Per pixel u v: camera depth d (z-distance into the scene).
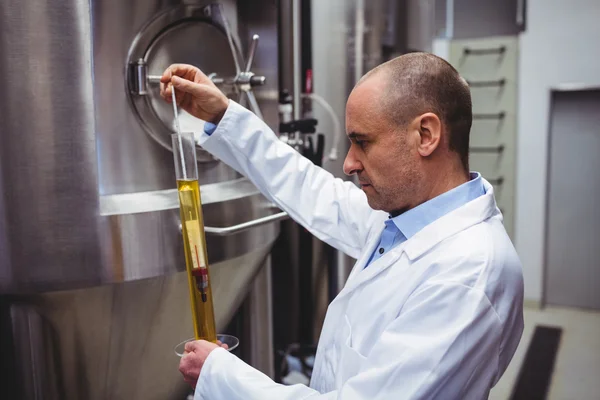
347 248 1.24
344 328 0.98
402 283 0.90
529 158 3.83
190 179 0.92
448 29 3.92
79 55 1.05
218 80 1.28
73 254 1.09
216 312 1.44
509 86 3.81
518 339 0.93
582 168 3.87
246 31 1.44
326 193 1.25
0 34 1.01
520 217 3.91
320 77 2.25
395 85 0.86
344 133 2.30
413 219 0.94
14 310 1.14
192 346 0.93
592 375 2.87
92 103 1.07
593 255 3.93
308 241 2.38
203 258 0.93
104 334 1.21
